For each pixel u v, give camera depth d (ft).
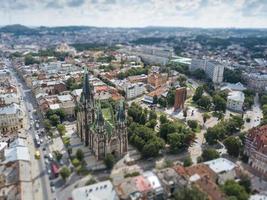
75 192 606.14
